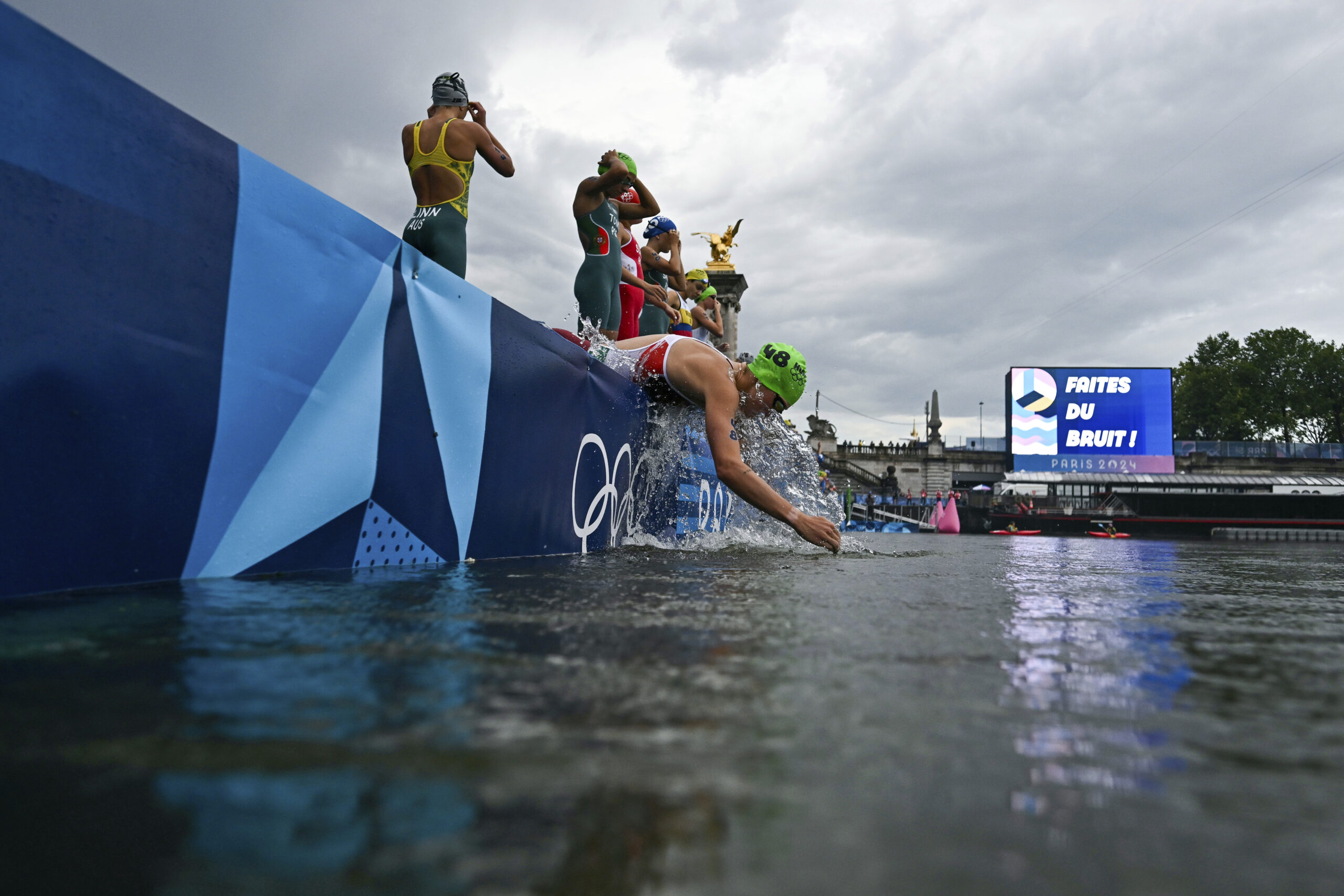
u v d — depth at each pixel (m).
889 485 37.72
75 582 1.31
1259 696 0.74
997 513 20.86
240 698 0.63
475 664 0.80
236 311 1.64
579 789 0.44
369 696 0.65
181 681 0.69
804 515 3.44
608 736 0.55
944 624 1.21
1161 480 27.33
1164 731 0.60
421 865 0.34
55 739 0.51
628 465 3.97
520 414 2.86
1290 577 2.73
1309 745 0.57
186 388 1.52
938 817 0.41
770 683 0.74
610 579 1.88
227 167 1.62
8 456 1.20
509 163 3.54
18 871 0.33
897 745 0.54
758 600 1.47
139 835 0.36
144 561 1.44
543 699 0.65
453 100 3.37
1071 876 0.34
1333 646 1.08
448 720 0.58
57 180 1.26
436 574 1.91
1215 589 2.12
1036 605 1.53
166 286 1.47
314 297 1.87
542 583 1.72
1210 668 0.89
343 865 0.34
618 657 0.86
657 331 7.30
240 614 1.12
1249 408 46.16
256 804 0.41
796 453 4.71
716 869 0.34
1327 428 45.81
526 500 2.90
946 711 0.65
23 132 1.21
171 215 1.49
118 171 1.37
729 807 0.42
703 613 1.26
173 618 1.06
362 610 1.19
